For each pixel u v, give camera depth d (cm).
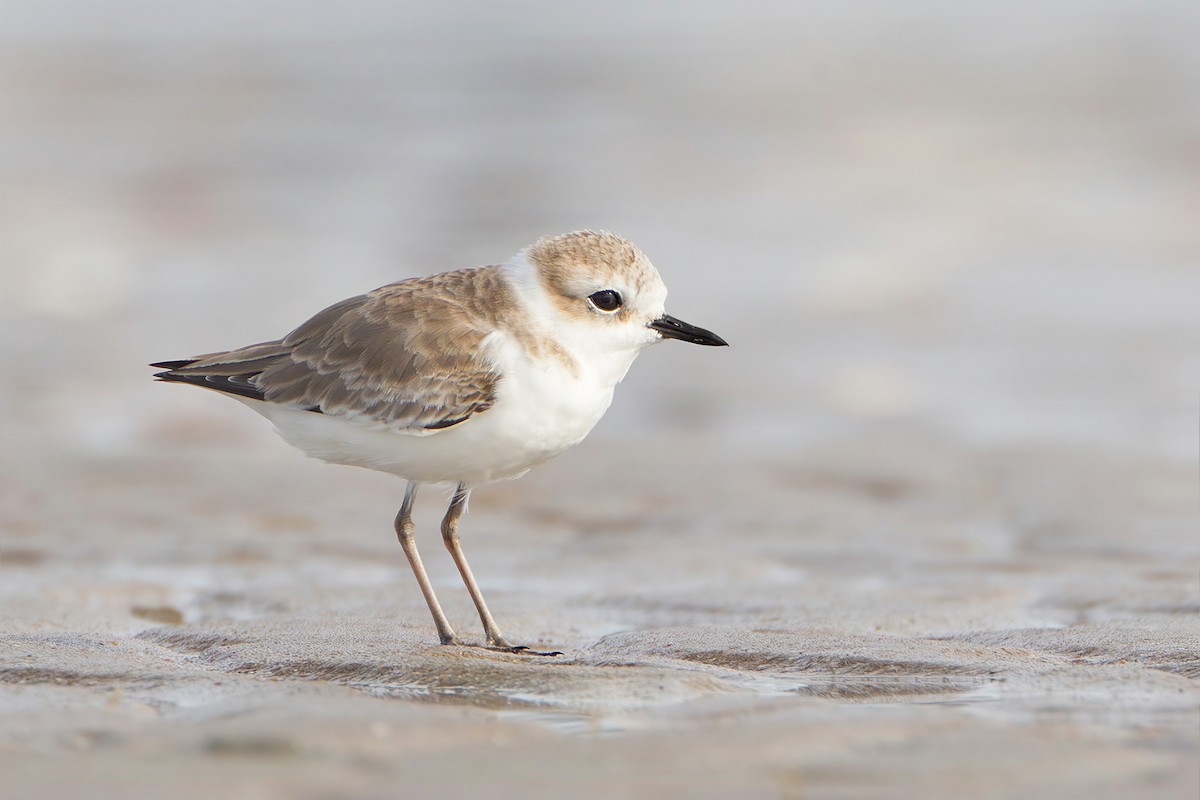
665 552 1124
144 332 2011
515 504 1302
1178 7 4591
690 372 1886
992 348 1950
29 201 2833
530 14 5122
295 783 545
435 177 3159
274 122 3769
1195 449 1498
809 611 937
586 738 610
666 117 3656
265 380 908
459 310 875
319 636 848
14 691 692
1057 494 1321
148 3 5400
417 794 536
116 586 994
